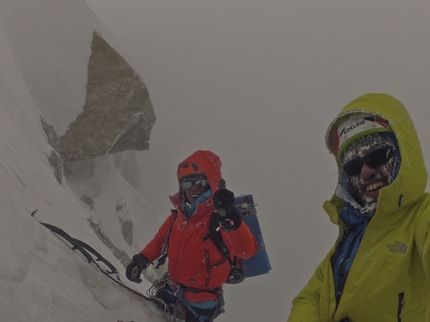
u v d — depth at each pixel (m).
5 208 2.52
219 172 3.70
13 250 2.26
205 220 3.57
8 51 7.33
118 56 10.35
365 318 1.88
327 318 2.03
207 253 3.55
